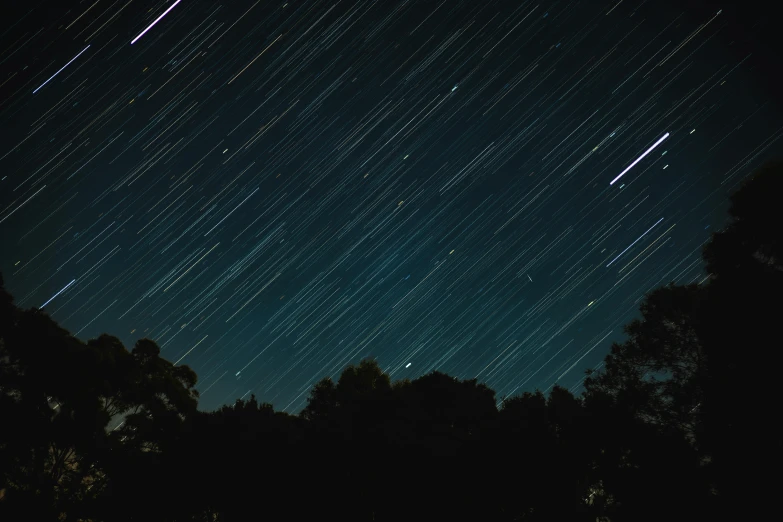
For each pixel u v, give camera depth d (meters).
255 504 10.89
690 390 10.08
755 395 8.84
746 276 9.35
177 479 11.34
